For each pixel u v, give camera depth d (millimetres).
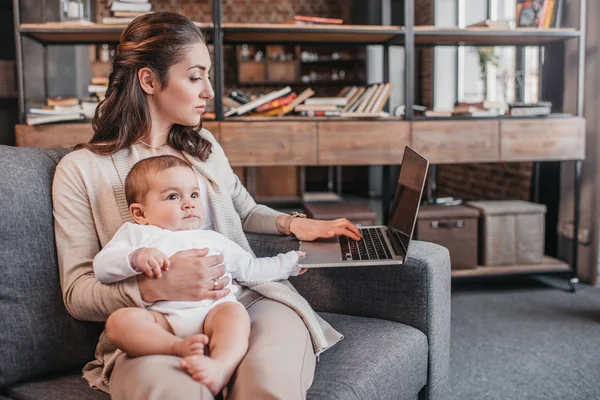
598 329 2760
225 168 1649
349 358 1298
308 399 1113
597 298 3270
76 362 1338
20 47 3084
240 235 1515
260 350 1116
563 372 2283
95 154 1364
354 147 3219
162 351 1069
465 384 2189
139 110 1385
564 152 3369
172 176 1271
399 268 1521
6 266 1246
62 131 3043
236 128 3135
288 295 1347
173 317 1152
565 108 3746
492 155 3320
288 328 1213
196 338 1058
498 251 3402
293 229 1658
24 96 3117
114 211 1332
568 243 3736
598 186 3477
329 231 1616
